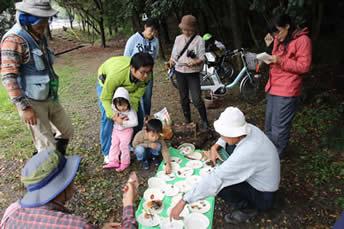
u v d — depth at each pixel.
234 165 2.30
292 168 3.40
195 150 3.52
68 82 7.42
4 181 3.57
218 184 2.31
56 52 12.55
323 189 3.06
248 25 7.34
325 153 3.62
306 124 4.26
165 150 3.29
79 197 3.16
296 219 2.73
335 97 4.85
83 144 4.24
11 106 5.91
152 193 2.83
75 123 4.95
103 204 3.05
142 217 2.56
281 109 3.15
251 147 2.31
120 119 3.27
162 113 3.92
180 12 8.35
